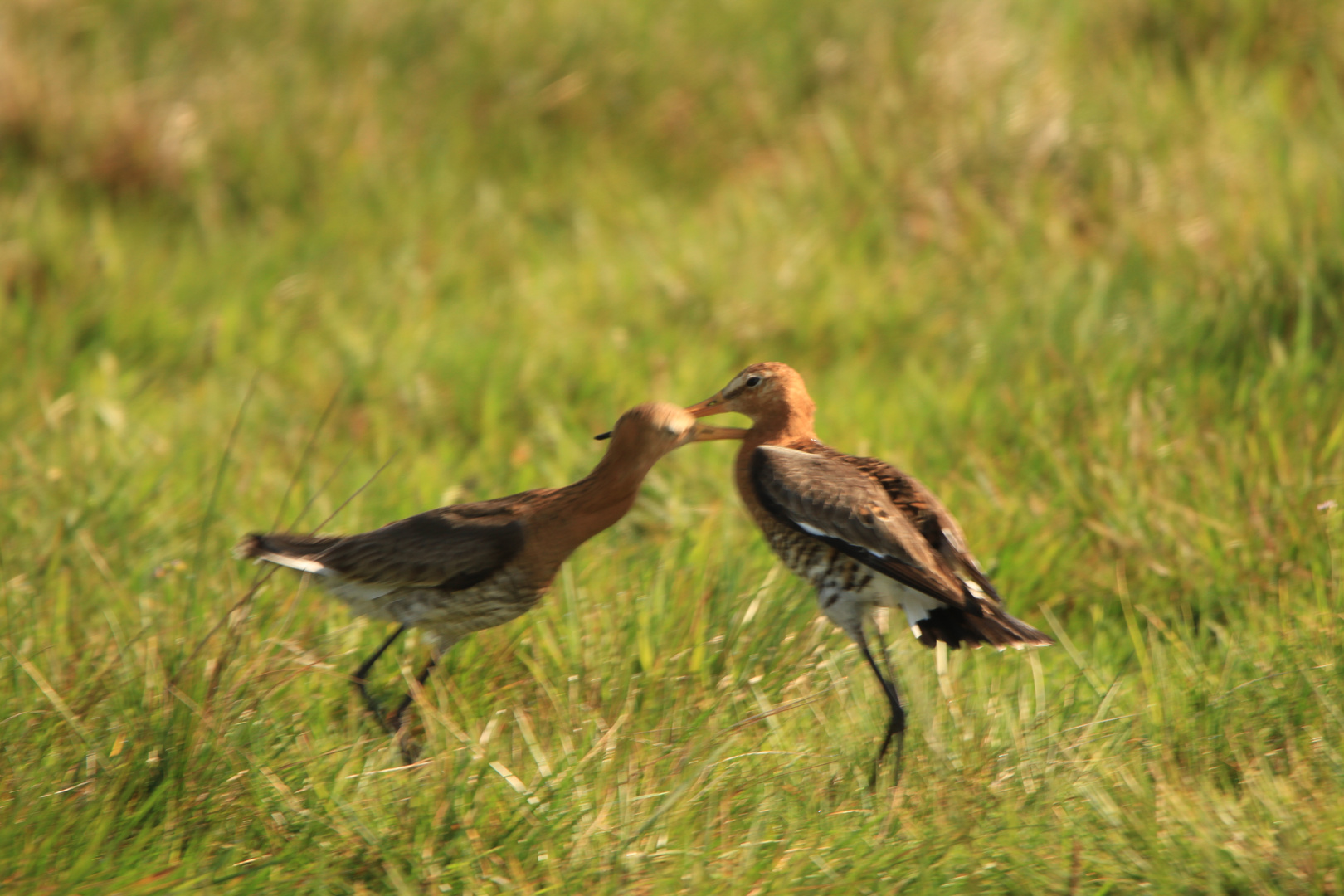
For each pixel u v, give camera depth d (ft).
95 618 28.30
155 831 21.11
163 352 43.21
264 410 39.91
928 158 50.39
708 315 45.09
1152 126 49.39
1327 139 45.88
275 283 47.21
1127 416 35.01
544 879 21.24
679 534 33.19
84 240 47.24
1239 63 52.65
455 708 26.50
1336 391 34.06
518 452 38.17
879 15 58.29
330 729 25.80
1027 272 44.34
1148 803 22.57
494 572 25.70
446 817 21.68
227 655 24.16
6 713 23.40
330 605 28.99
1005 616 25.39
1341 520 30.53
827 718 26.21
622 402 40.24
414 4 60.08
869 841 21.90
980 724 25.17
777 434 30.14
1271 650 26.89
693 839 22.13
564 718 25.46
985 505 32.89
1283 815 21.93
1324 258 38.50
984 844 21.95
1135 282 42.68
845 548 26.35
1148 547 31.24
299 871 20.85
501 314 45.57
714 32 59.88
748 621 28.30
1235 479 32.04
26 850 20.17
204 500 34.09
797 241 47.88
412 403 40.19
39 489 33.50
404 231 50.39
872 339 43.70
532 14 59.88
